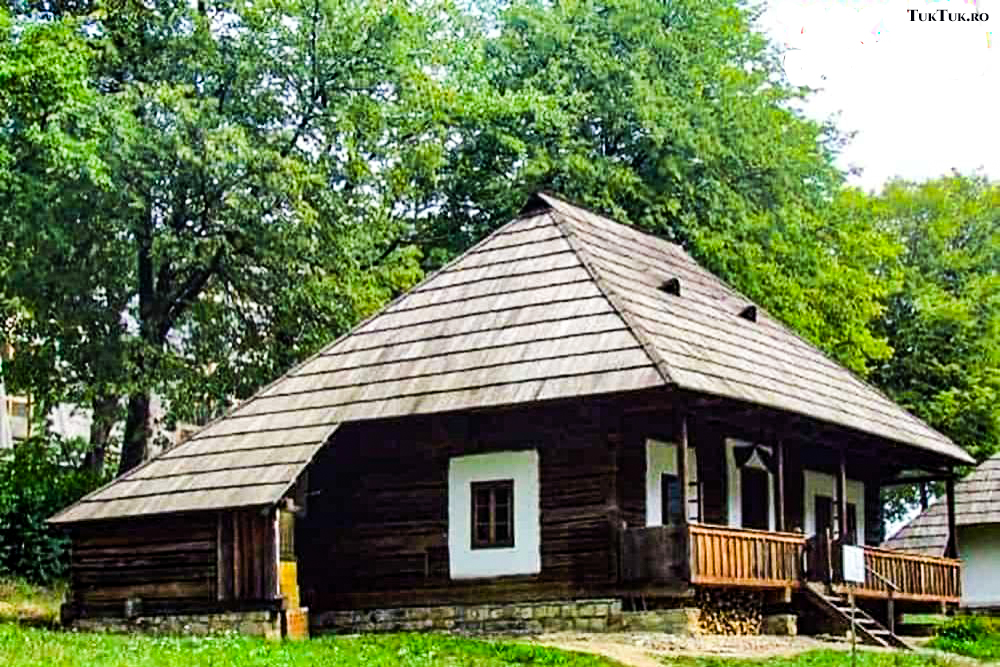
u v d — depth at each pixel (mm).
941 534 39875
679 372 23844
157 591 27125
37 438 36719
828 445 30406
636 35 41188
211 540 26750
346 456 27906
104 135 31766
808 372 30250
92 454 38094
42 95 28266
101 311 34625
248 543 26453
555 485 25688
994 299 49750
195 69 34625
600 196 38969
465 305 27672
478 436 26625
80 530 28078
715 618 25047
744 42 45125
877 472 35312
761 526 29594
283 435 27266
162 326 36125
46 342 35062
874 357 45094
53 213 32625
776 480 27469
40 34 28562
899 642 25828
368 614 27078
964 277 51594
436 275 28922
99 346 34344
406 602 26812
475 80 41188
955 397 47438
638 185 39688
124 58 34781
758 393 25688
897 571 29656
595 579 24969
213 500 26391
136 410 36844
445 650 21234
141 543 27453
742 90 43031
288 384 28500
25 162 31656
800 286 42344
